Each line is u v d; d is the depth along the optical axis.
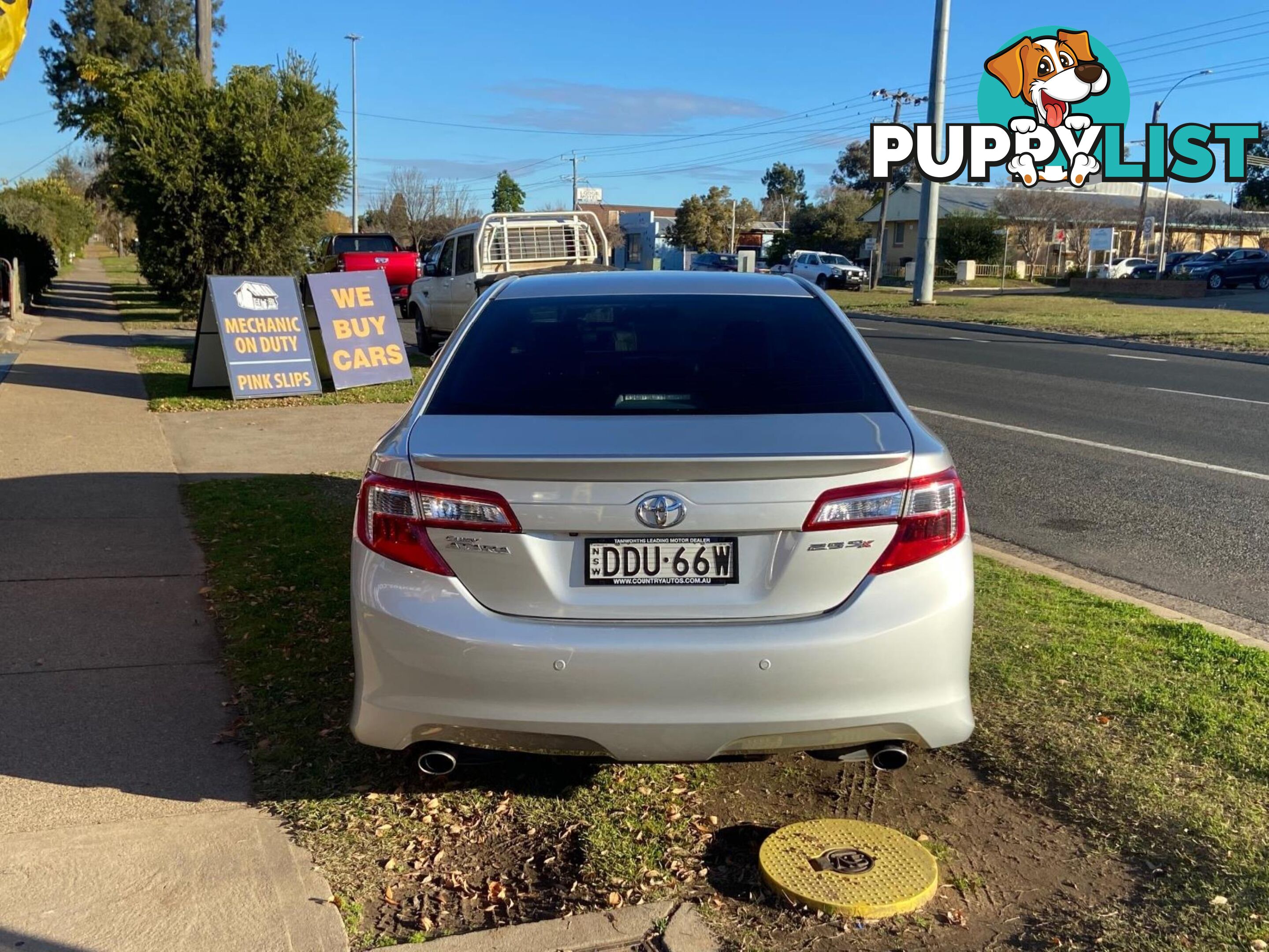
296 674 4.29
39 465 8.17
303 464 8.62
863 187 92.25
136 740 3.73
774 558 2.88
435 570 2.90
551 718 2.85
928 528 2.94
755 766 3.65
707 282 4.16
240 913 2.81
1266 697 4.08
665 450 2.95
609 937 2.74
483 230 15.98
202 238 19.70
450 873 3.02
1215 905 2.84
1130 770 3.54
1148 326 23.17
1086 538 6.58
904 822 3.30
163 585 5.38
